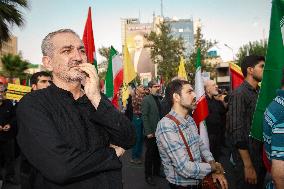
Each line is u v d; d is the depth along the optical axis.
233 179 5.84
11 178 5.90
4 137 5.52
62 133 1.54
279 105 1.94
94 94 1.65
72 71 1.67
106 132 1.70
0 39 15.68
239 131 3.16
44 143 1.46
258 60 3.34
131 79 7.21
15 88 6.58
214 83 6.50
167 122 2.74
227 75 49.06
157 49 29.80
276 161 1.88
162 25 30.61
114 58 6.05
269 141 2.02
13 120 5.56
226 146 8.29
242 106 3.20
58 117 1.56
